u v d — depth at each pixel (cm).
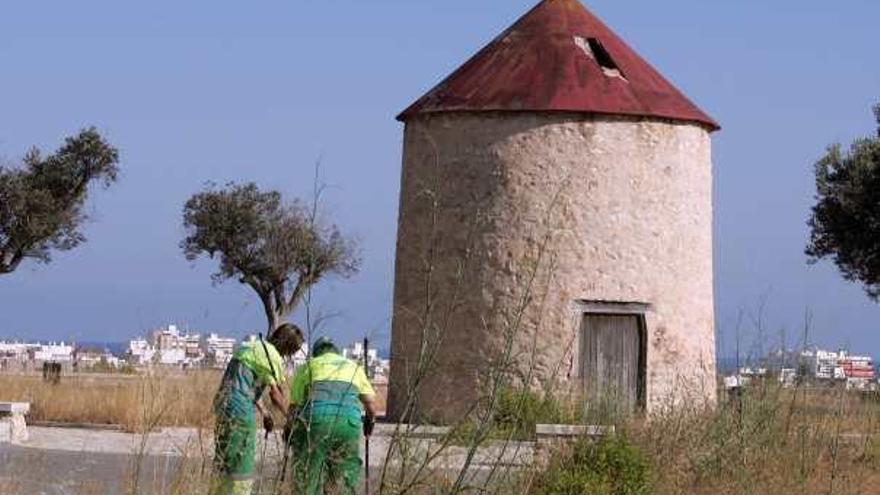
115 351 10956
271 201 14188
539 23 8256
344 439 3478
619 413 5450
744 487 4497
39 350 19062
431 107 7994
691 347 8081
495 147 7831
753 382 4809
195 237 14138
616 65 8138
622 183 7862
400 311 7969
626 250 7844
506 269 7700
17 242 11975
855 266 12506
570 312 7675
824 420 4872
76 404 7062
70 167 12162
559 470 4247
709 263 8350
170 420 4006
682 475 4578
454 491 3148
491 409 3312
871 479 4753
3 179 11931
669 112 8000
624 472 4309
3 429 5966
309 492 3272
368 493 3444
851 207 12275
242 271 14038
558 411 5922
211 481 3153
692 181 8175
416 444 3494
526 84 7875
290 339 3703
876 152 12325
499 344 7594
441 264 7856
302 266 11250
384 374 13638
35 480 3622
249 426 3441
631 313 7844
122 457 5188
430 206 7962
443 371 7656
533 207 7744
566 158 7788
